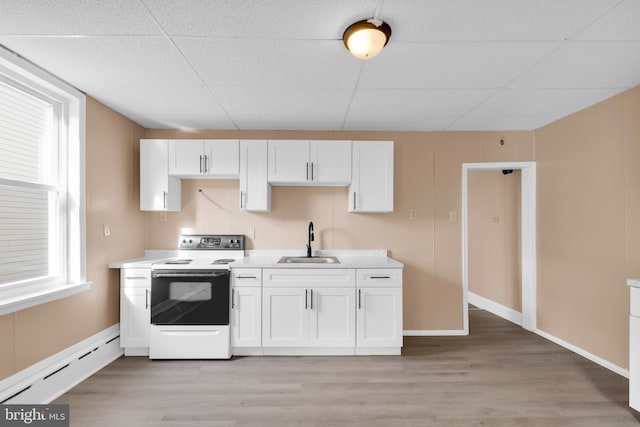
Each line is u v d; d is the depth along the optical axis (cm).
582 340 290
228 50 190
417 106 280
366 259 326
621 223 254
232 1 146
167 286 279
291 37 176
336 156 320
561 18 159
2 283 197
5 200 199
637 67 211
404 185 352
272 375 252
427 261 351
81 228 245
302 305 286
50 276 227
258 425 192
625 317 251
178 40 179
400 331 288
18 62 194
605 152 266
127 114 298
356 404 214
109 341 276
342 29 169
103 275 274
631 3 147
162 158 315
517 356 290
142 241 337
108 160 280
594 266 277
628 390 232
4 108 199
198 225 346
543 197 338
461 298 350
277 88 243
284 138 347
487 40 179
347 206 351
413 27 167
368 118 311
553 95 257
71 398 219
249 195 316
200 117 306
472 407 211
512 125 334
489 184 442
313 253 349
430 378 249
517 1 147
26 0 145
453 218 353
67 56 196
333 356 289
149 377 248
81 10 153
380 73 219
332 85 238
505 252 411
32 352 206
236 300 285
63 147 239
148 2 147
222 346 279
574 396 224
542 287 341
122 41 180
